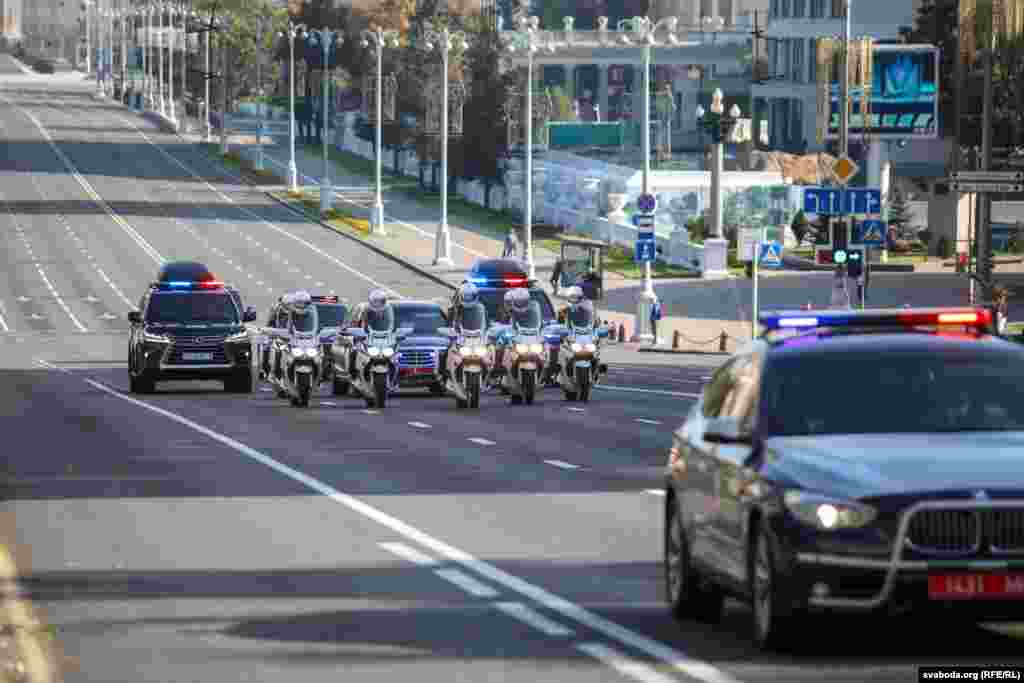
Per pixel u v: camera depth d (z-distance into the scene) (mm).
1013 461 29719
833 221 167500
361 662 31516
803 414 32312
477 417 98312
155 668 31484
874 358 33031
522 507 55719
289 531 50562
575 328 112312
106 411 104562
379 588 39969
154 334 120812
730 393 34438
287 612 36969
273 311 122125
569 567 43062
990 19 159625
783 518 29812
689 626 34750
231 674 30766
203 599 38906
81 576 42875
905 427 31938
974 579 28875
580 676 29984
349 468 69125
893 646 31656
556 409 104875
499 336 110000
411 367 108000
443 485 62562
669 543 36188
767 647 30766
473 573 42125
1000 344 33562
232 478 65812
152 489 62438
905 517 28922
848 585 29250
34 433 88062
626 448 77875
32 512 56250
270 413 102625
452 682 29719
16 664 31844
